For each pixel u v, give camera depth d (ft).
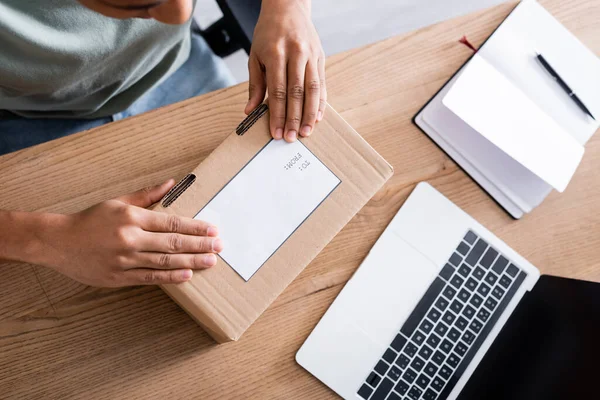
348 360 2.55
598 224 2.83
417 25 5.02
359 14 4.98
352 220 2.67
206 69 3.34
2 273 2.39
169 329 2.47
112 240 1.98
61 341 2.39
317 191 2.06
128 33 2.65
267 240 2.03
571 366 2.25
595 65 2.85
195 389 2.45
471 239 2.71
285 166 2.06
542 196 2.76
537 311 2.56
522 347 2.52
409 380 2.57
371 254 2.64
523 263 2.72
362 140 2.09
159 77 3.14
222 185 2.02
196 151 2.58
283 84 2.19
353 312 2.58
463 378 2.60
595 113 2.82
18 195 2.43
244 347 2.51
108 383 2.40
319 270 2.62
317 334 2.55
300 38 2.28
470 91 2.58
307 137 2.09
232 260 2.01
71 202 2.46
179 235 1.96
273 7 2.34
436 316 2.63
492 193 2.77
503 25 2.82
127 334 2.44
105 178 2.50
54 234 2.10
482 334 2.65
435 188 2.74
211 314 1.98
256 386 2.49
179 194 2.00
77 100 2.97
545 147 2.63
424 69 2.81
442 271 2.66
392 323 2.60
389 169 2.08
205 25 4.71
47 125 3.11
